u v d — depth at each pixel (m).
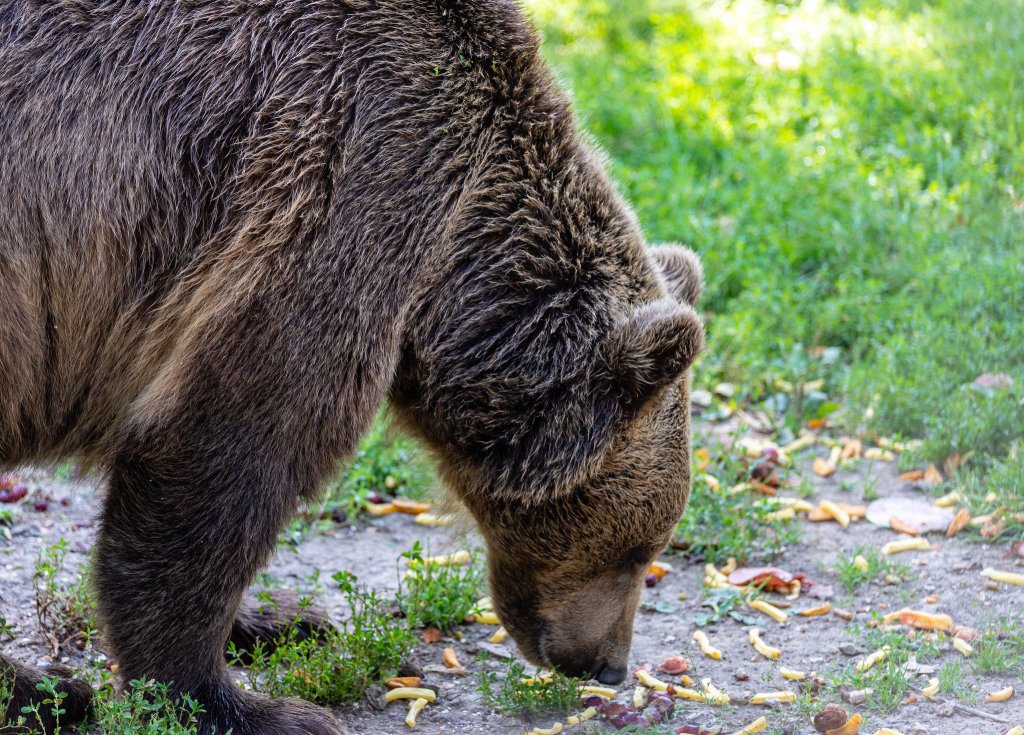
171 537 7.12
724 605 9.53
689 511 10.48
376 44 7.25
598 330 7.61
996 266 13.30
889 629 8.98
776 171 16.00
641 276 8.02
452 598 9.36
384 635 8.75
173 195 6.98
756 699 8.22
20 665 7.70
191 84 6.96
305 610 9.16
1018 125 16.12
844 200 15.33
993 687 8.17
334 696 8.27
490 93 7.58
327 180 7.01
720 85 18.50
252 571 7.31
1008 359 12.21
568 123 7.93
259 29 7.07
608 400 7.39
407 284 7.22
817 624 9.29
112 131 6.86
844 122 16.91
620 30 20.56
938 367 12.21
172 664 7.37
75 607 8.87
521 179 7.63
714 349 13.24
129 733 6.93
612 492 7.78
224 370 6.93
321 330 6.99
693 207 15.70
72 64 6.79
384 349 7.21
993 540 10.12
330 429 7.18
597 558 8.05
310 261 6.95
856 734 7.65
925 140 16.28
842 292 13.70
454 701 8.38
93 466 7.77
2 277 6.75
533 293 7.59
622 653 8.38
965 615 9.16
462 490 8.23
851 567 9.73
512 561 8.25
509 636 9.17
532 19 8.06
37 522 10.52
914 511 10.70
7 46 6.70
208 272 7.01
